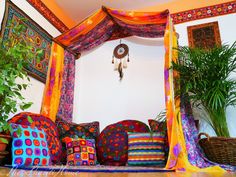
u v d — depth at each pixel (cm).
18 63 195
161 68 331
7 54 191
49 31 329
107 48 371
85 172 154
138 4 356
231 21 308
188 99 253
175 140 198
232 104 248
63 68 317
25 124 216
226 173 163
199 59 234
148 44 348
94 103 353
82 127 293
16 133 188
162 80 326
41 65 299
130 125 295
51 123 256
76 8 363
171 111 212
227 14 312
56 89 295
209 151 226
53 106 285
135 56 350
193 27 324
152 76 333
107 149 280
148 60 342
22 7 282
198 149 229
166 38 242
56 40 309
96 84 361
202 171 178
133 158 248
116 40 369
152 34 301
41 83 299
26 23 280
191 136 227
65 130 281
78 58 359
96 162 267
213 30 312
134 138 263
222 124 234
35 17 304
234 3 313
